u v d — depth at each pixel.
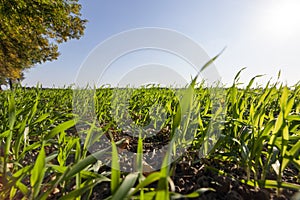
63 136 1.28
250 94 2.55
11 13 10.68
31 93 4.73
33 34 12.96
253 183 0.97
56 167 0.91
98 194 1.08
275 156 0.95
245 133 1.16
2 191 0.90
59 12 11.96
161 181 0.53
